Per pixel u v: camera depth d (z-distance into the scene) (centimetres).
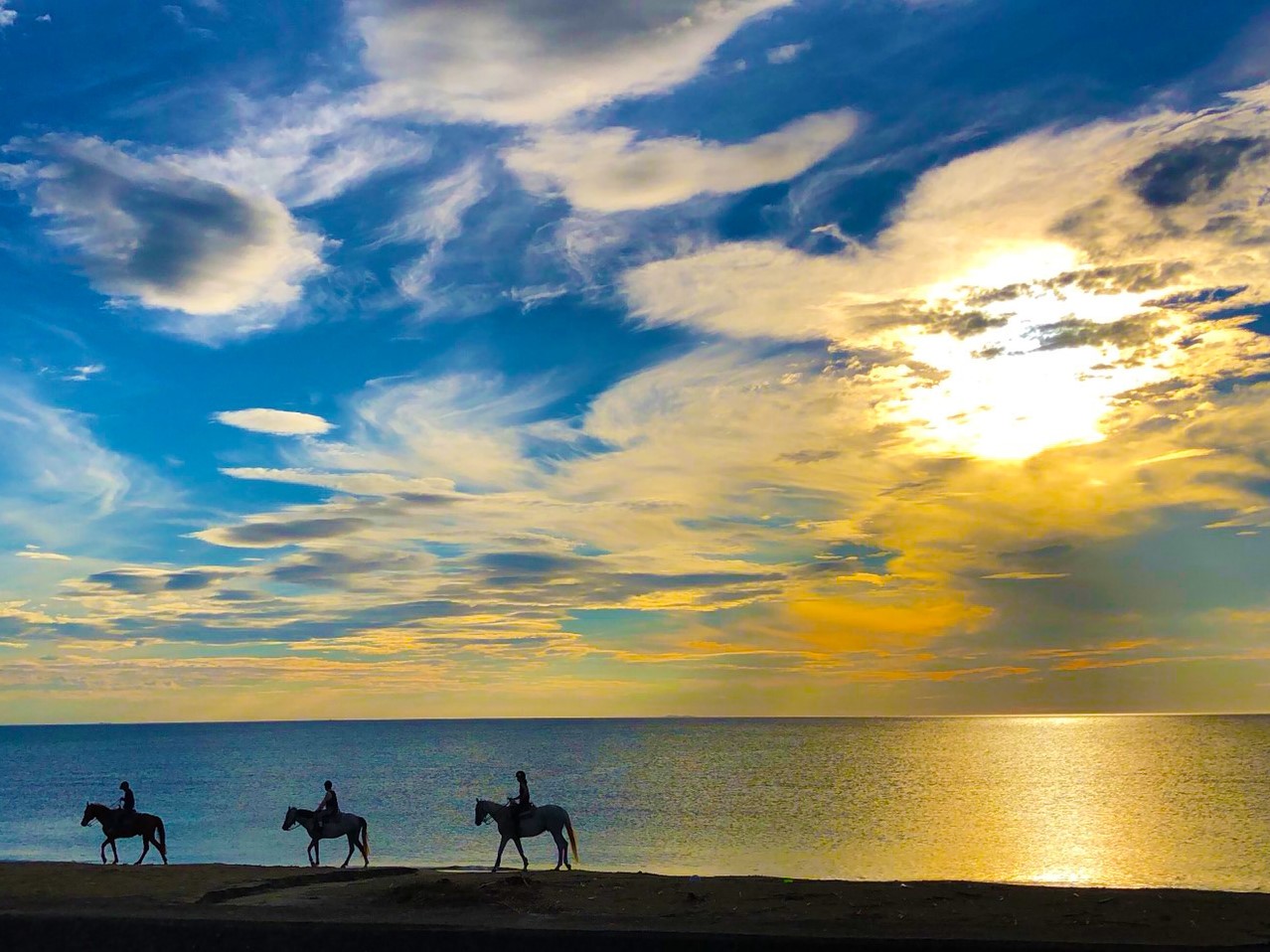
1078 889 2338
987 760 13312
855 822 5778
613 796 8000
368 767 13438
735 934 1636
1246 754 14400
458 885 2311
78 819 6756
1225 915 1956
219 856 4456
